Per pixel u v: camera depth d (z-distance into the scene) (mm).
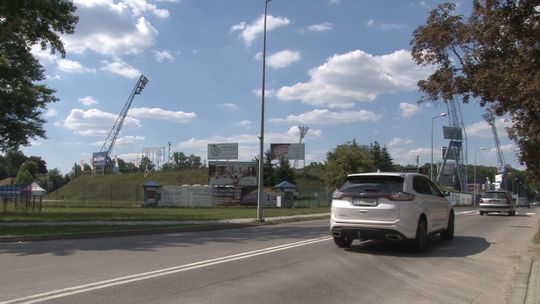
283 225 22484
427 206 12375
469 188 129875
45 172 156750
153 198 53250
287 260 10641
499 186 122500
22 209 35719
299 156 78562
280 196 52875
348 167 58656
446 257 11258
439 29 10992
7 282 8109
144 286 7840
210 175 57562
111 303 6719
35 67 31578
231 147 65562
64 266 9773
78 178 114625
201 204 55750
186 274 8906
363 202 11547
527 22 9820
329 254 11562
